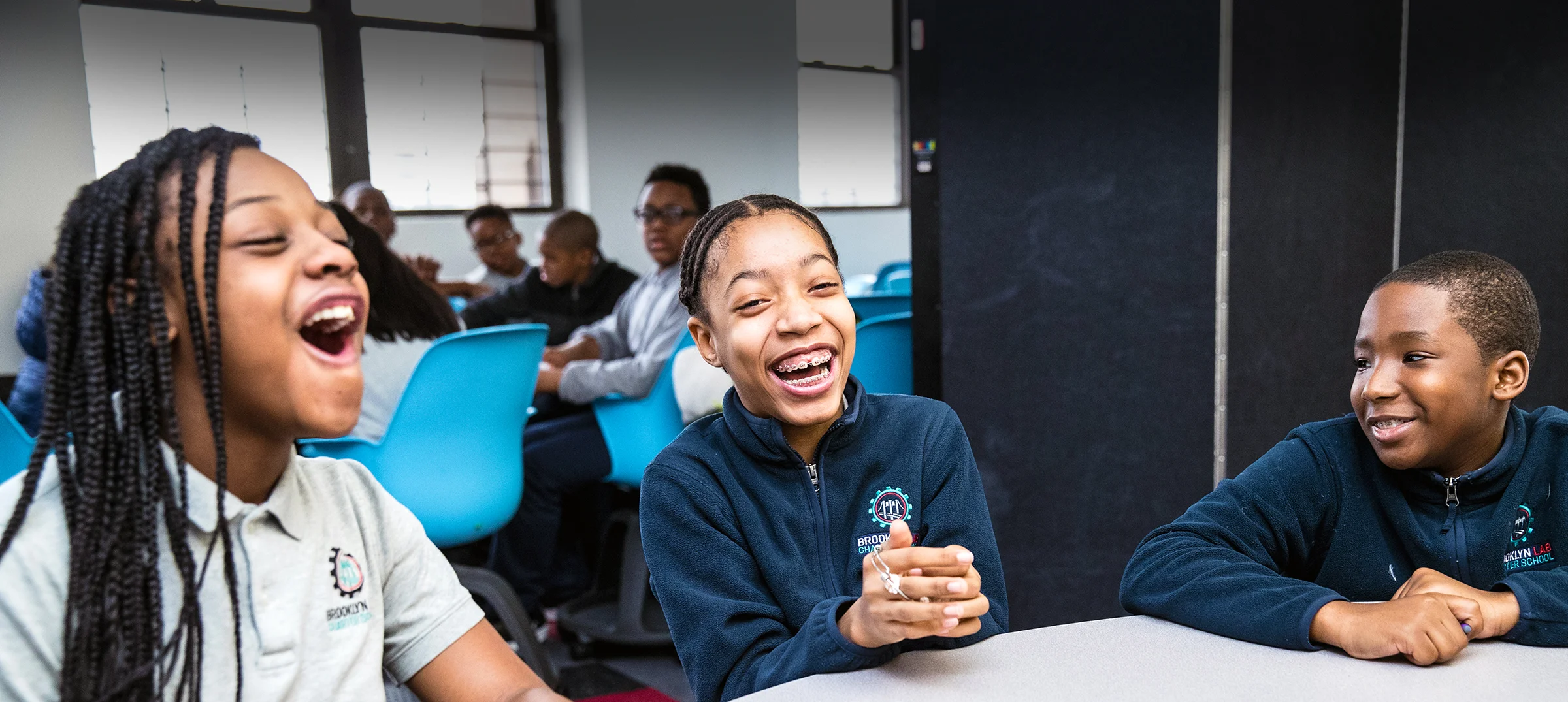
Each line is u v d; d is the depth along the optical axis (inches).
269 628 26.1
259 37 193.5
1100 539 87.4
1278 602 32.1
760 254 36.0
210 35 188.1
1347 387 87.8
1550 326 82.9
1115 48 83.0
